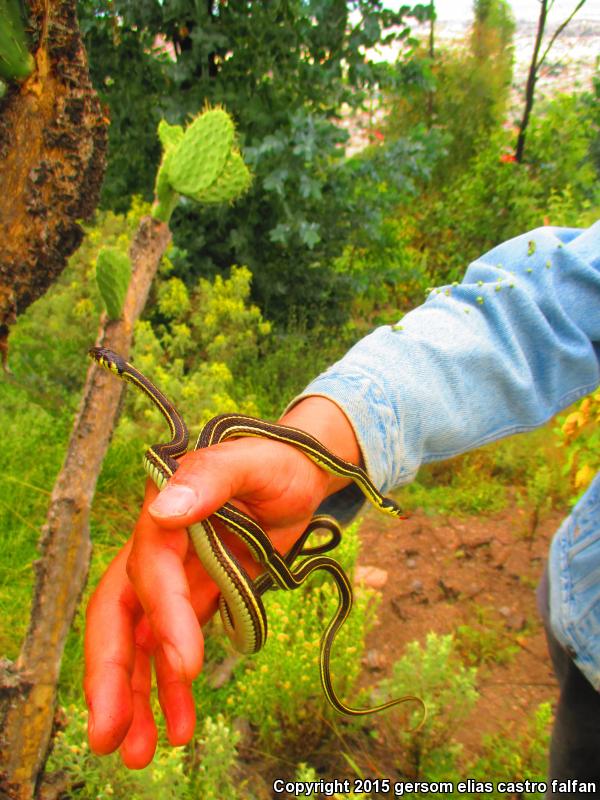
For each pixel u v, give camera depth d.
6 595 0.86
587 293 0.45
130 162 1.57
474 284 0.45
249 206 1.58
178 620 0.24
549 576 0.52
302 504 0.36
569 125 2.33
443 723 0.75
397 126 2.66
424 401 0.41
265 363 1.51
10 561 0.93
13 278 0.32
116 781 0.59
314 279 1.70
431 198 2.51
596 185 2.27
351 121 2.87
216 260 1.67
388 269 1.87
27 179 0.30
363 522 1.18
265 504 0.34
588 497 0.50
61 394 1.34
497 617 0.98
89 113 0.30
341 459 0.37
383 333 0.44
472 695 0.73
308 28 1.50
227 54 1.57
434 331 0.43
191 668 0.23
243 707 0.75
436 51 2.68
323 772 0.74
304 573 0.45
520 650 0.92
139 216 1.52
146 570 0.26
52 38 0.29
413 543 1.13
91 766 0.59
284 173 1.42
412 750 0.72
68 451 0.43
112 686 0.26
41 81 0.30
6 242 0.31
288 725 0.77
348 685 0.76
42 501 1.05
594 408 0.75
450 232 2.38
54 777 0.53
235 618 0.33
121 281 0.41
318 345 1.65
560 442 0.98
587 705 0.50
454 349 0.42
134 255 0.44
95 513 1.06
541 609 0.56
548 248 0.45
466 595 1.01
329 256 1.72
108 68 1.46
